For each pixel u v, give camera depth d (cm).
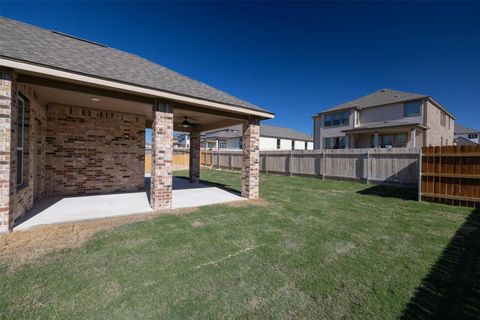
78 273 274
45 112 709
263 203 688
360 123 2159
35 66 407
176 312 214
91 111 803
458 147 662
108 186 838
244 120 780
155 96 571
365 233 437
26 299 225
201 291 248
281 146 3269
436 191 701
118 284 255
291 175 1497
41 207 590
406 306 228
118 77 515
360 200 747
